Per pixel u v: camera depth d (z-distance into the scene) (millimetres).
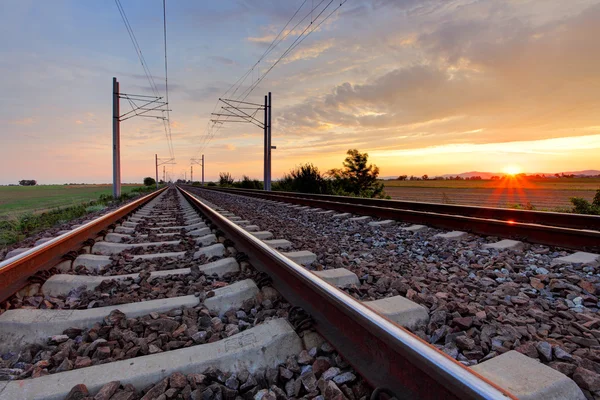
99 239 5891
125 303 2844
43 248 3561
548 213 6781
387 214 8234
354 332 1907
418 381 1479
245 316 2627
